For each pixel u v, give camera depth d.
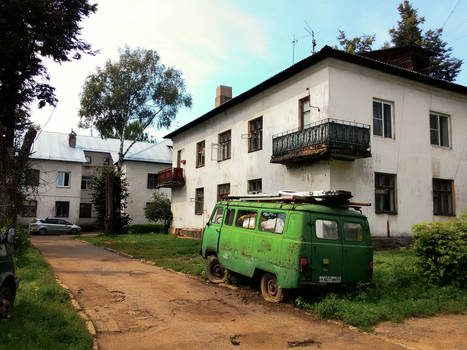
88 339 4.88
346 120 15.16
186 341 5.14
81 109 33.16
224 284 8.99
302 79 16.42
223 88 26.78
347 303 6.73
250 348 4.95
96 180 31.39
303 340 5.29
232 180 21.38
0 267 5.12
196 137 26.56
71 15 17.52
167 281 9.51
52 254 15.16
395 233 15.88
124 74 33.94
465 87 18.53
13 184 14.23
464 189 18.62
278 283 7.13
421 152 17.33
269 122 18.44
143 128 35.34
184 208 27.73
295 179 16.28
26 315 5.46
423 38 29.34
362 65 15.86
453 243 8.07
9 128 17.00
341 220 7.52
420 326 6.00
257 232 8.02
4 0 15.38
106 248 17.75
